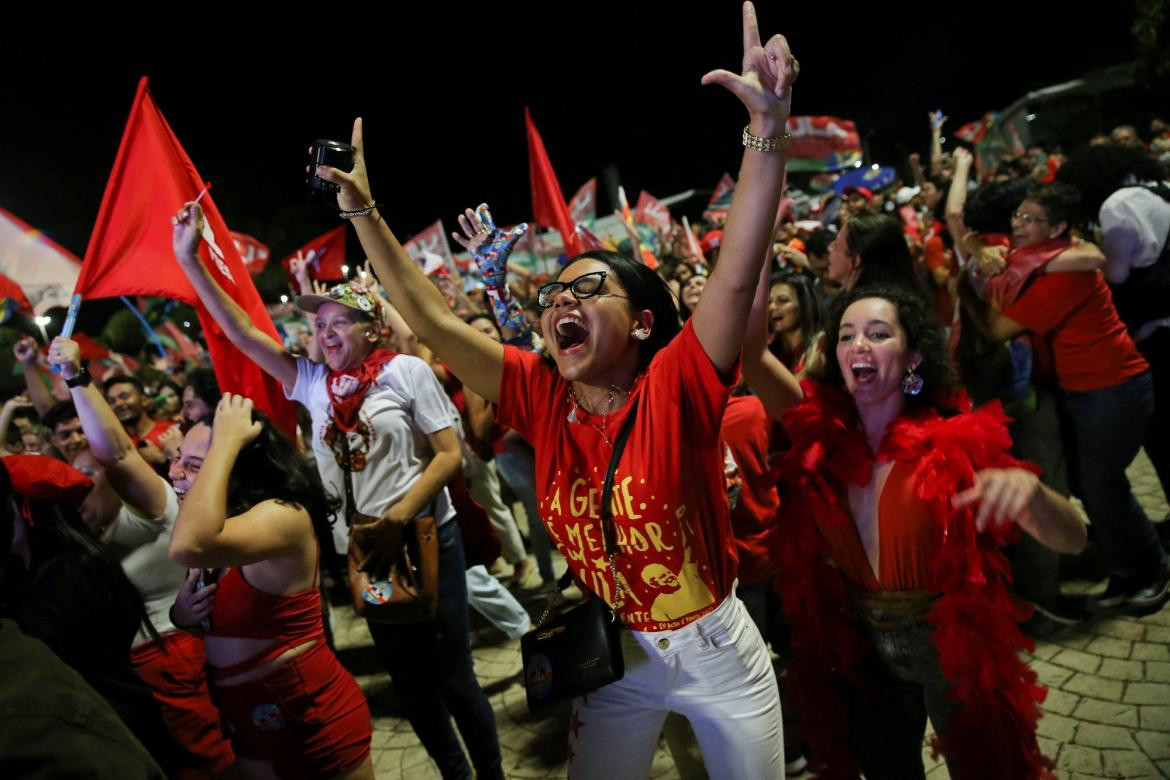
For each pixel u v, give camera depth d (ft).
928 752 9.55
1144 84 50.83
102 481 8.95
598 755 6.61
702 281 14.78
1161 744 8.88
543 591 16.29
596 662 6.09
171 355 31.35
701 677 6.15
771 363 7.78
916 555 6.58
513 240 9.05
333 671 7.81
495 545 10.59
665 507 5.80
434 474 9.39
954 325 12.25
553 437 6.35
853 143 45.96
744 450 9.02
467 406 14.49
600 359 6.00
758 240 5.24
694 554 5.96
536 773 10.71
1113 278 11.70
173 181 10.64
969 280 11.80
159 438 13.62
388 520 9.14
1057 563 11.90
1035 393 11.70
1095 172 12.18
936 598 6.68
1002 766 6.22
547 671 6.24
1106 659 10.59
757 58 4.98
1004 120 53.93
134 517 8.98
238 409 7.59
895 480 6.52
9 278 13.24
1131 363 10.92
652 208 38.42
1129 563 11.46
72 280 13.61
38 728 3.48
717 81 5.01
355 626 16.85
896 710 7.23
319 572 7.91
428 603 9.13
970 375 11.91
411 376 9.61
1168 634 10.80
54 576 6.24
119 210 10.30
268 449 7.80
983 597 6.23
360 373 9.59
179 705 8.96
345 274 12.55
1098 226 12.25
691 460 5.88
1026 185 11.37
